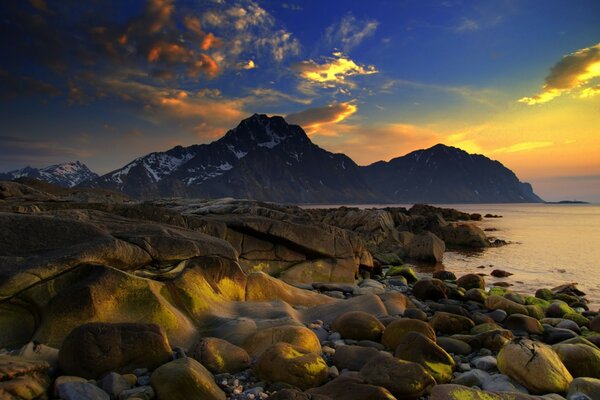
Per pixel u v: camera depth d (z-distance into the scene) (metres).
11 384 6.12
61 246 10.50
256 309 12.12
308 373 7.70
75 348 7.41
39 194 25.22
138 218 17.62
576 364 9.05
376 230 48.09
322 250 21.14
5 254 9.79
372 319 11.29
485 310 16.36
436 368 8.57
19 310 9.09
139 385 7.09
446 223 60.62
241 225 19.41
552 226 87.69
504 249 47.75
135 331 7.90
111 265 10.55
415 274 27.91
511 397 7.04
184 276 11.63
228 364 8.27
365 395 6.76
